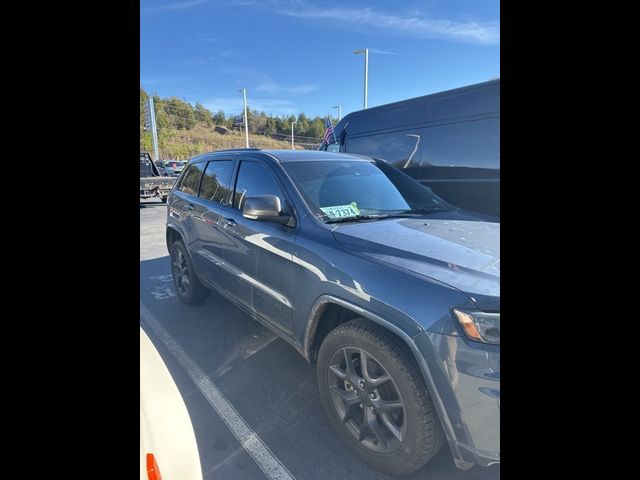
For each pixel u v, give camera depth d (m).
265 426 2.35
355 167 3.13
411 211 2.84
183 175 4.47
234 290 3.16
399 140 5.88
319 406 2.54
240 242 2.99
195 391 2.71
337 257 2.09
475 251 2.00
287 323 2.50
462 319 1.60
